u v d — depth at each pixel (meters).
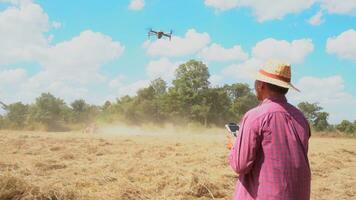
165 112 63.25
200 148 15.16
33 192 6.28
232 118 64.44
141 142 17.72
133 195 7.14
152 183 8.05
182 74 64.50
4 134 21.92
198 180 7.78
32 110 54.69
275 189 3.24
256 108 3.47
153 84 67.62
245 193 3.43
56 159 11.22
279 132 3.30
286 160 3.27
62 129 55.09
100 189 7.50
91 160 11.34
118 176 8.51
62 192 6.55
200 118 63.06
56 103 58.00
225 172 9.29
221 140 20.41
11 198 6.11
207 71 64.69
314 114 60.56
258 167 3.34
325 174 10.60
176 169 9.41
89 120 62.19
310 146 18.66
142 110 63.28
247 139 3.33
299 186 3.29
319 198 8.00
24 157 11.44
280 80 3.43
